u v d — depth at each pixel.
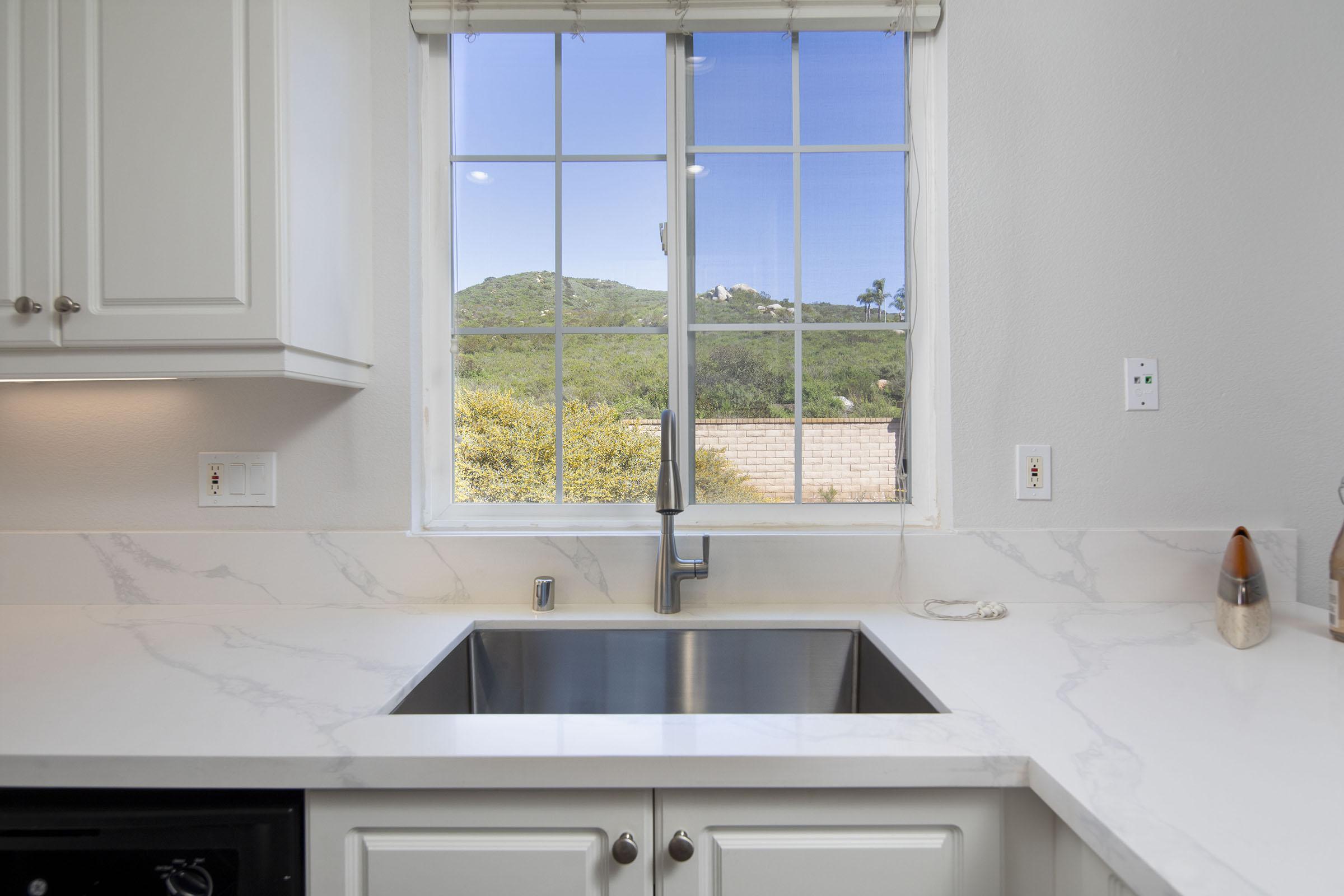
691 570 1.29
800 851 0.74
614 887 0.75
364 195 1.35
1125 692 0.88
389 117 1.38
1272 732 0.76
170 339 1.10
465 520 1.46
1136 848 0.54
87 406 1.38
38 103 1.10
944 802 0.74
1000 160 1.37
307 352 1.17
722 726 0.79
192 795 0.76
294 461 1.38
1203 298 1.36
